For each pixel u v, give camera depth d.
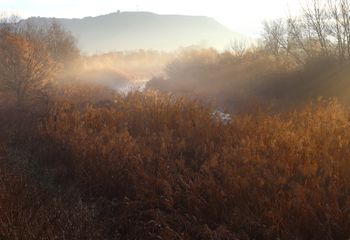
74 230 6.45
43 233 6.00
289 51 23.92
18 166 9.76
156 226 6.84
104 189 8.51
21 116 14.97
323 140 9.39
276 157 8.53
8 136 12.46
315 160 8.21
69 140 11.10
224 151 9.16
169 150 9.91
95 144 10.20
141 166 8.83
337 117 11.43
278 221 6.41
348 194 7.03
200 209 7.16
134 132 12.02
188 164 9.47
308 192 7.00
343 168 7.73
